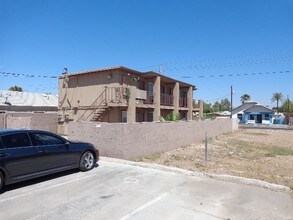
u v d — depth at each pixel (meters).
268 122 62.28
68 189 6.66
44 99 40.19
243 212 5.25
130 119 22.48
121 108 23.02
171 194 6.28
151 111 28.06
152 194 6.27
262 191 6.59
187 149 15.85
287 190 6.69
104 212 5.23
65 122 24.78
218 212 5.25
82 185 7.00
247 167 10.74
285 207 5.54
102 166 9.34
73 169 8.77
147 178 7.67
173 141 15.51
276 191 6.63
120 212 5.23
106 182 7.27
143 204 5.64
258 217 5.03
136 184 7.08
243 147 17.72
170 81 31.22
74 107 24.95
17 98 36.94
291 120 57.28
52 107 39.16
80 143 8.66
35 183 7.19
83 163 8.53
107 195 6.20
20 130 7.13
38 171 7.18
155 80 26.73
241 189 6.70
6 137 6.68
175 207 5.48
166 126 14.66
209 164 11.20
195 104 40.78
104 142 11.38
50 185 7.01
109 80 22.91
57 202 5.77
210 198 6.03
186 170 8.55
